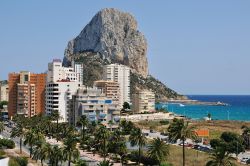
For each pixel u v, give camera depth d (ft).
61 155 581.53
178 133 554.87
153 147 629.51
